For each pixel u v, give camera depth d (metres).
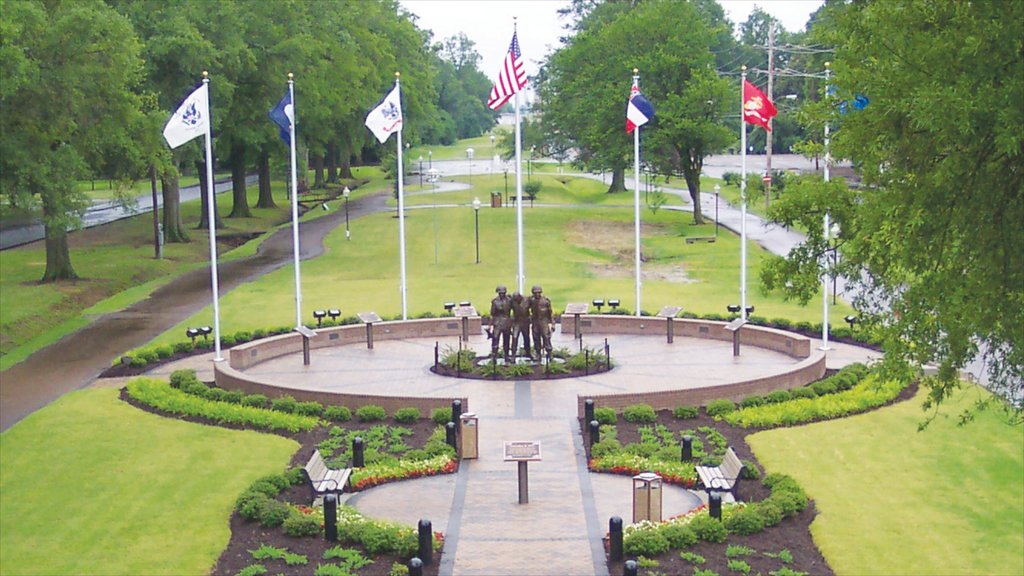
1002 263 18.22
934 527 21.03
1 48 41.78
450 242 67.94
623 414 28.69
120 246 68.31
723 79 75.94
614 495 22.97
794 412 28.55
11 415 31.16
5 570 19.59
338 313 41.72
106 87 48.72
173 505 22.75
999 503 22.31
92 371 36.69
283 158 94.69
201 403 30.33
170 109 60.41
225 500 22.97
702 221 78.31
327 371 34.75
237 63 64.19
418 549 19.48
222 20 64.25
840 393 30.62
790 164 123.81
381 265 60.44
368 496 23.27
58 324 45.88
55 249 54.28
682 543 19.70
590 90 77.62
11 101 45.47
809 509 21.92
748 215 82.69
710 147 75.50
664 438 26.83
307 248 67.62
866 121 19.84
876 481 23.69
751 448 26.11
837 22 21.03
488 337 38.25
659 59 73.88
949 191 18.22
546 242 68.06
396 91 38.03
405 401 29.25
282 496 23.03
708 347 37.81
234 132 72.12
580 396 28.70
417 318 42.50
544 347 34.19
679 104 73.44
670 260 62.62
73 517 22.25
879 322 22.08
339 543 20.39
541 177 113.44
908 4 19.14
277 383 32.12
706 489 22.17
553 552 19.78
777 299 49.22
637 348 37.69
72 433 28.28
